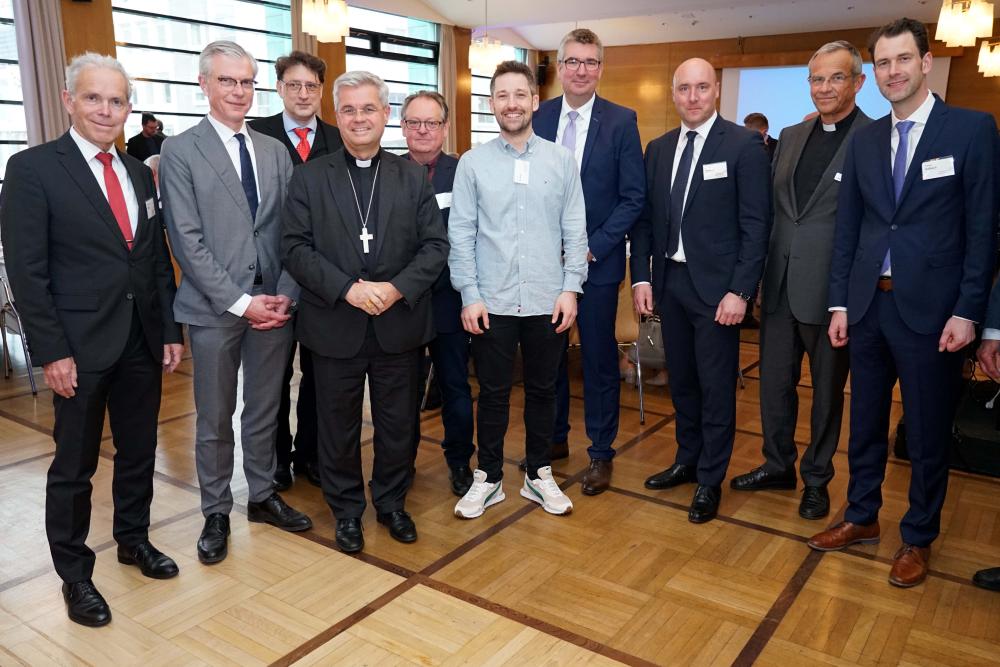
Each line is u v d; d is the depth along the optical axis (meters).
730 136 2.73
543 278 2.69
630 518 2.86
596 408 3.10
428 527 2.77
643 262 3.04
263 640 2.08
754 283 2.70
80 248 2.07
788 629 2.14
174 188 2.37
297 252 2.41
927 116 2.27
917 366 2.32
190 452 3.52
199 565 2.48
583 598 2.30
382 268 2.47
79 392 2.09
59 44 6.81
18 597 2.29
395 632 2.12
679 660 2.00
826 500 2.88
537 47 14.19
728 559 2.54
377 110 2.41
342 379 2.52
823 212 2.71
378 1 10.32
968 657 2.02
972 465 3.32
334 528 2.76
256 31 9.02
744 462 3.47
